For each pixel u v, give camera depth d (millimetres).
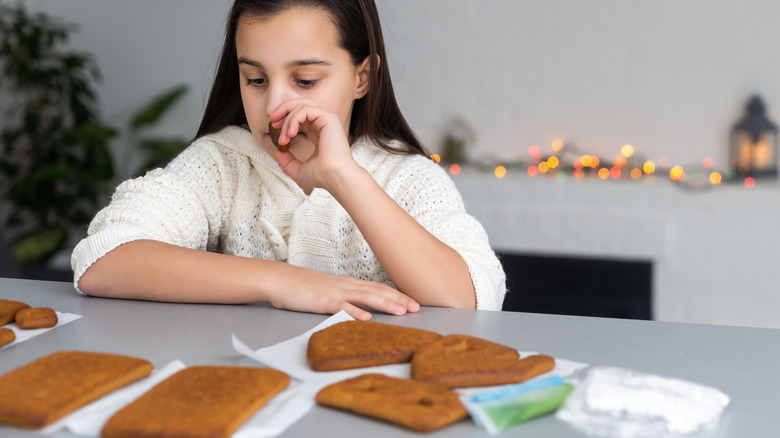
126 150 5227
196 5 5117
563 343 1135
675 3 4656
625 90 4785
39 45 4855
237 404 936
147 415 916
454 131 5016
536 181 4652
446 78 4996
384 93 1649
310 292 1269
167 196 1542
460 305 1366
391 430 926
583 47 4812
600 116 4836
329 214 1594
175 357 1085
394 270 1356
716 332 1180
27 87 4895
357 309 1239
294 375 1029
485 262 1456
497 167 4891
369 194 1345
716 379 1037
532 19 4855
